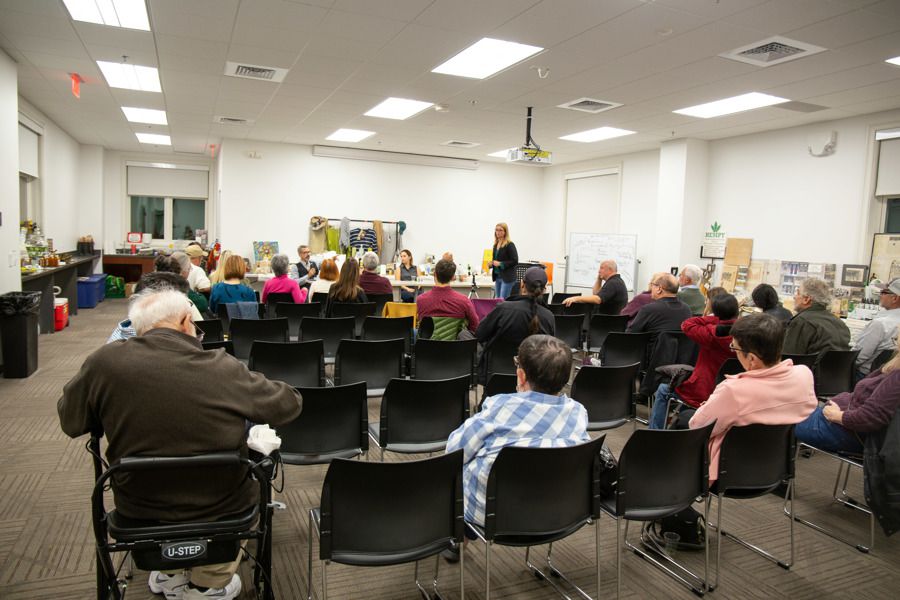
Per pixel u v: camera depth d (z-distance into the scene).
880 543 2.84
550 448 1.88
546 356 1.97
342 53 4.98
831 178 6.92
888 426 2.51
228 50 4.97
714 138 8.27
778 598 2.37
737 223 8.08
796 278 7.27
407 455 3.65
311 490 3.22
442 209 11.33
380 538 1.82
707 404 2.46
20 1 4.04
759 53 4.59
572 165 11.26
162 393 1.61
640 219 9.78
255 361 3.42
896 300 3.88
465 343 3.79
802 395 2.42
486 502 1.90
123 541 1.64
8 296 5.20
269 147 10.02
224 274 4.91
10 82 5.32
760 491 2.47
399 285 8.94
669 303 4.33
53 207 9.13
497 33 4.38
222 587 2.03
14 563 2.41
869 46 4.34
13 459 3.48
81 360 6.06
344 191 10.52
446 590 2.35
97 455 1.83
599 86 5.71
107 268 12.23
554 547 2.73
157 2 3.97
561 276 11.55
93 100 7.19
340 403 2.55
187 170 13.09
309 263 8.48
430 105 6.85
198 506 1.69
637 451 2.17
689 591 2.40
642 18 3.98
